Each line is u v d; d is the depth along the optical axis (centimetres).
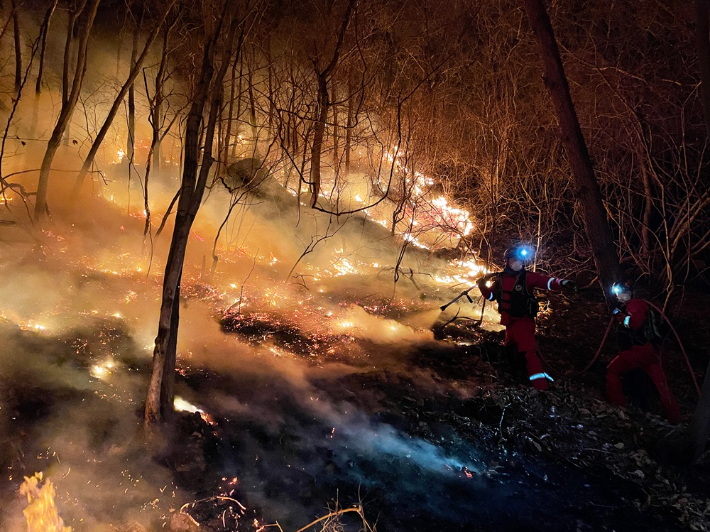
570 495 446
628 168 988
